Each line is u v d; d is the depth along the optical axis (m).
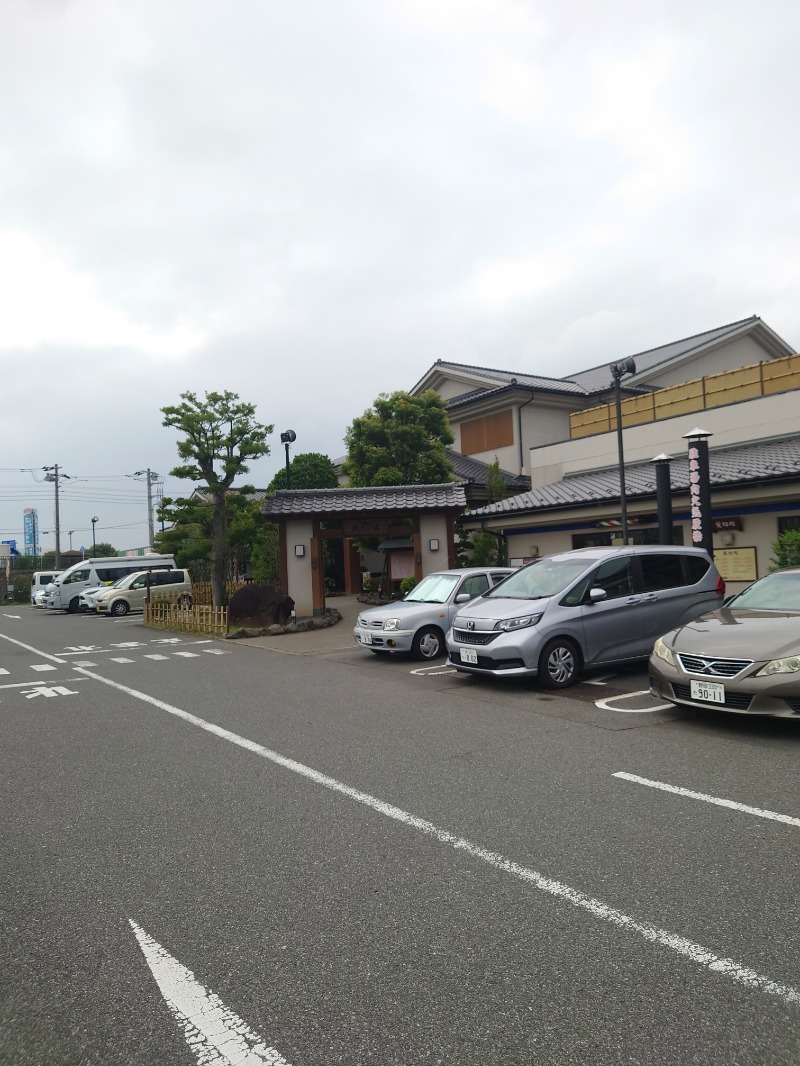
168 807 5.07
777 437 15.48
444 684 9.48
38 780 5.86
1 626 25.16
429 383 30.28
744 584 13.98
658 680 6.87
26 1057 2.51
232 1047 2.53
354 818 4.71
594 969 2.91
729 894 3.51
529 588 9.50
